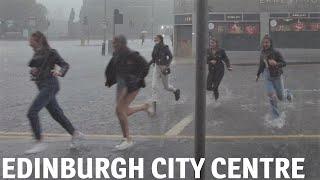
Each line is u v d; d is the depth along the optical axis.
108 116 10.95
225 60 13.03
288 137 8.56
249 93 14.80
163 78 12.82
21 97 14.20
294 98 13.41
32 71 7.74
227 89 15.86
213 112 11.35
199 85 4.90
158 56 12.60
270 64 9.90
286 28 33.22
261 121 10.16
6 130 9.48
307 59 31.03
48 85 7.75
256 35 33.44
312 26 33.03
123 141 7.84
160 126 9.73
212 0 33.62
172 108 12.05
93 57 37.06
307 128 9.37
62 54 41.59
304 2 33.00
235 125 9.77
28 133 9.16
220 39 33.66
